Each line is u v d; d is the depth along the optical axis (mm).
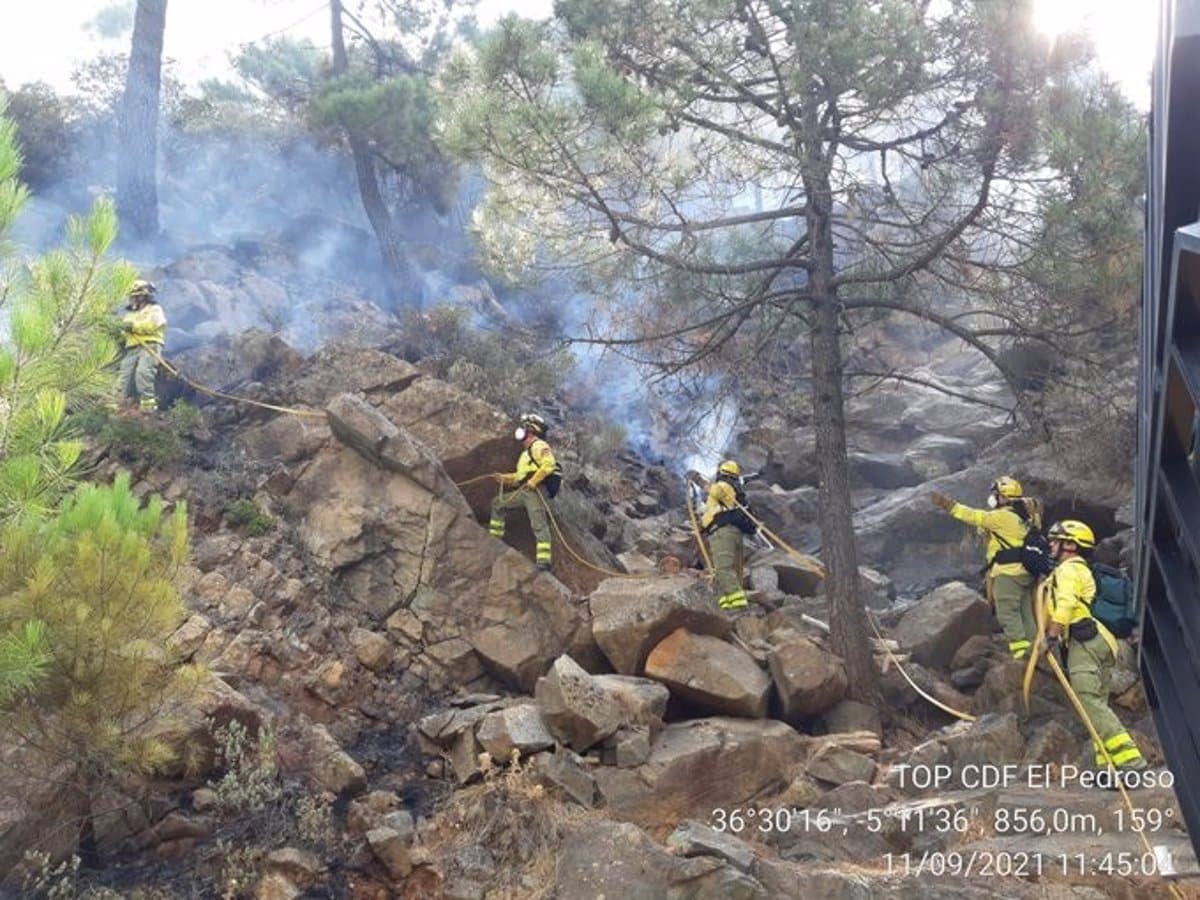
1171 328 3238
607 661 10070
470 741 8617
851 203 11570
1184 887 6891
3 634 6090
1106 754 8047
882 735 9875
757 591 11953
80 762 6758
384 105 17672
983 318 12953
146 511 6816
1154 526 3961
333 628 9648
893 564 14258
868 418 17109
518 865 7531
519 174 11023
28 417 6430
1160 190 3285
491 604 10125
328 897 7242
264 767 7727
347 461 10875
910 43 9758
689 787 8320
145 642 6695
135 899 6887
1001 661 10625
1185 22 2836
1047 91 9656
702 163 11828
